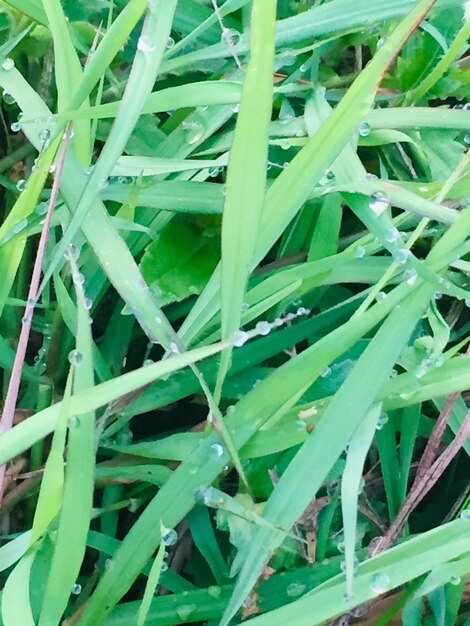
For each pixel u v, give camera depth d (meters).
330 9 0.16
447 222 0.14
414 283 0.14
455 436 0.16
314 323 0.16
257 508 0.14
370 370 0.13
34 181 0.14
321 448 0.13
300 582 0.15
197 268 0.16
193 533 0.15
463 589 0.14
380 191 0.15
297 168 0.13
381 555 0.13
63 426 0.12
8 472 0.16
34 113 0.15
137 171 0.16
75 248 0.15
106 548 0.15
